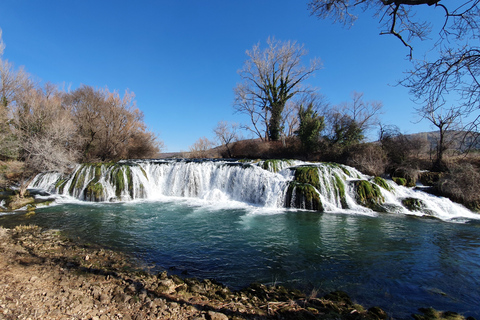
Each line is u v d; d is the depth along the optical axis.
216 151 43.03
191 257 7.34
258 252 7.80
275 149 32.69
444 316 4.48
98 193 16.06
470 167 14.54
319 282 5.87
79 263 6.36
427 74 5.02
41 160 14.08
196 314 4.15
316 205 14.06
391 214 13.12
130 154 32.47
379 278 6.10
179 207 14.62
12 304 4.04
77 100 28.28
